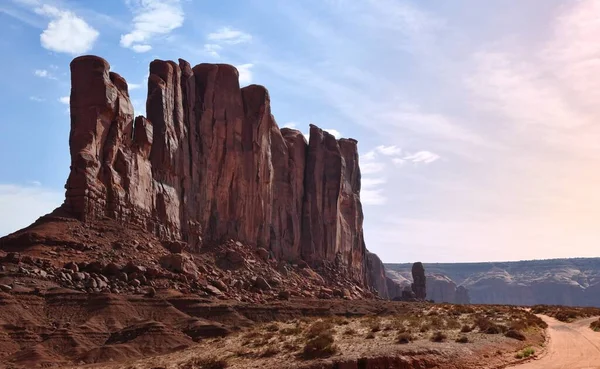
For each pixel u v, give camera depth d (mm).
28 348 44094
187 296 61375
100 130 68688
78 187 65250
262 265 91438
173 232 78375
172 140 81562
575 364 32125
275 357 34344
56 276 54469
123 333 49406
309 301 77938
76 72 69438
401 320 45406
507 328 41344
